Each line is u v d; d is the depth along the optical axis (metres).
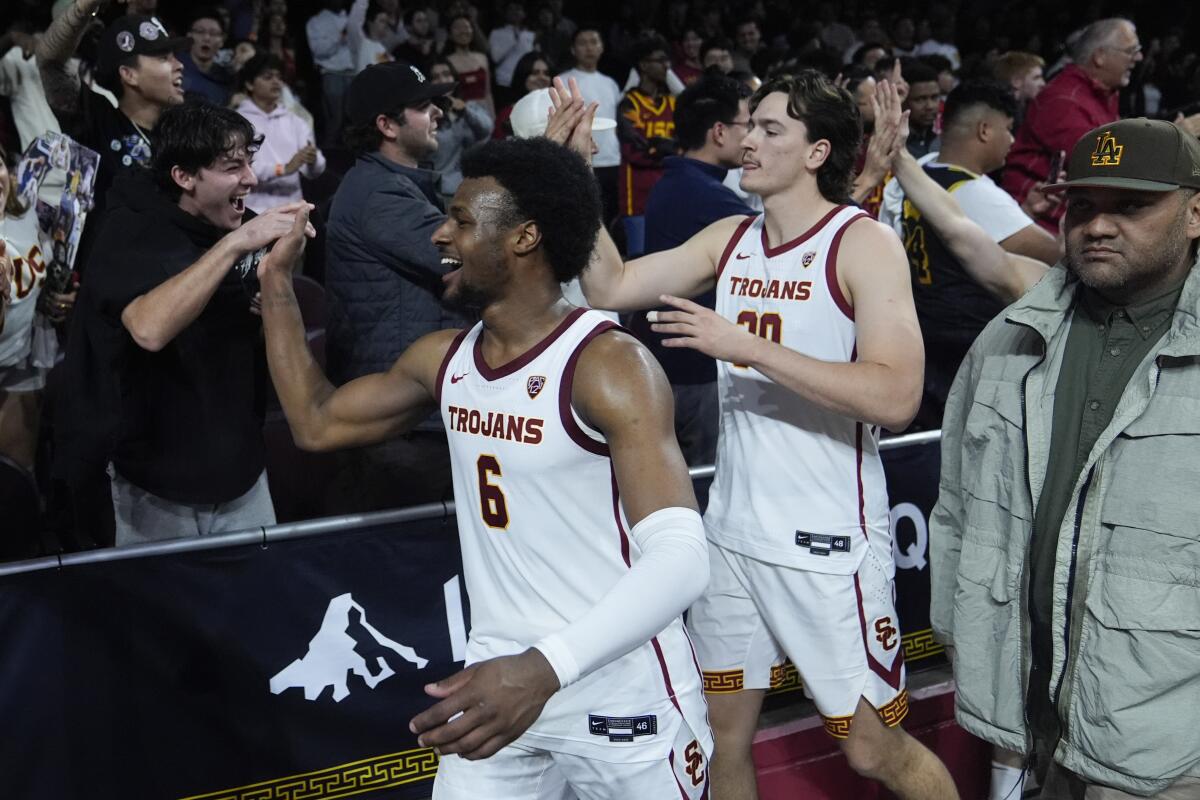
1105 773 1.99
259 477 2.82
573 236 1.80
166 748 2.52
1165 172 1.88
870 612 2.44
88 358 2.53
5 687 2.36
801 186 2.39
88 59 4.22
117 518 2.69
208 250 2.53
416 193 3.11
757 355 2.14
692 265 2.61
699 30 9.36
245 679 2.58
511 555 1.88
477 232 1.77
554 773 1.97
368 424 2.11
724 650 2.54
